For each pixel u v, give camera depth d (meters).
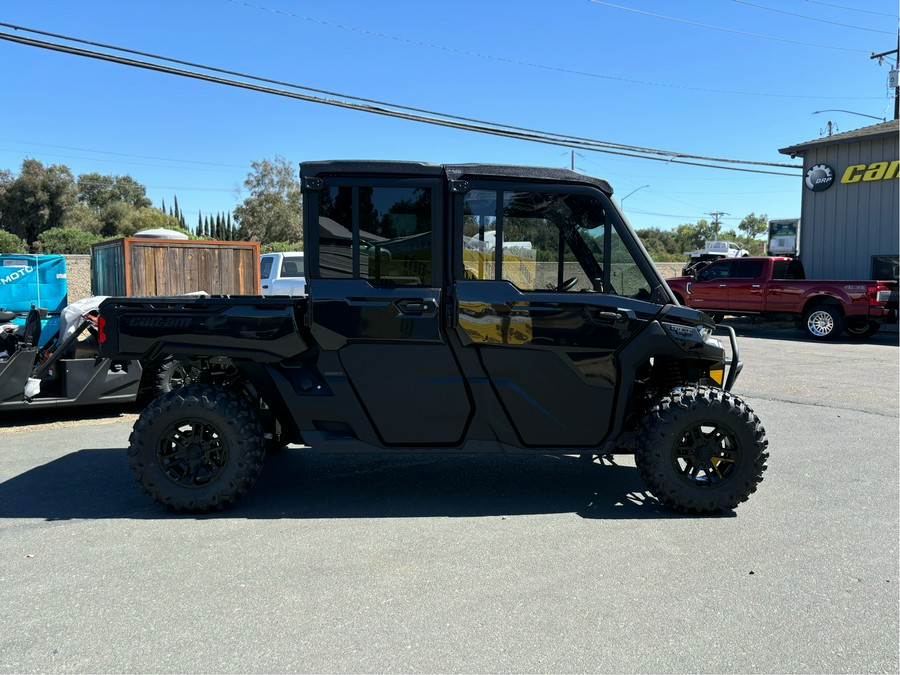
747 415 4.39
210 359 5.02
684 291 19.14
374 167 4.38
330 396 4.52
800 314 16.72
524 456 6.03
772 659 2.83
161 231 14.02
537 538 4.11
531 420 4.55
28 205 49.09
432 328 4.42
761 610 3.23
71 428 7.04
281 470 5.54
